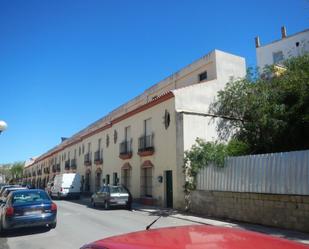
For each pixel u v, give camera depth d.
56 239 10.27
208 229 2.98
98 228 12.29
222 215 14.66
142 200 22.20
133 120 24.95
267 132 16.83
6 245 9.56
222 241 2.45
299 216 11.06
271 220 12.09
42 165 68.38
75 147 43.00
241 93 19.06
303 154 11.14
